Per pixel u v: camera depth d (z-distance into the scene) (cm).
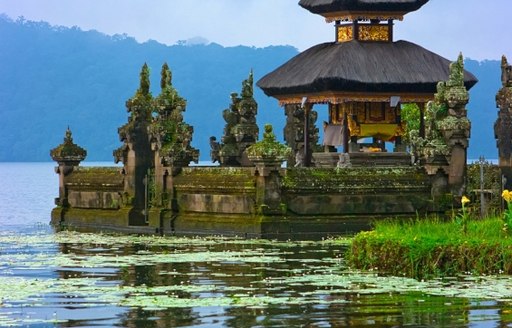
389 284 3641
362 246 4144
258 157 5431
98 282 3759
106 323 3014
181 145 6003
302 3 7069
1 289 3584
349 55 6656
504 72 5694
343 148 6738
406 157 6738
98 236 5681
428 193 5662
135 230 6088
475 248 3875
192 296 3434
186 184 5866
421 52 6775
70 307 3241
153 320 3042
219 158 6812
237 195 5578
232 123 6806
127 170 6272
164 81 6112
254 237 5416
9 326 2983
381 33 6838
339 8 6838
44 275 3953
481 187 5550
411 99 6644
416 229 4231
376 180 5597
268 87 7025
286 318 3056
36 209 8775
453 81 5719
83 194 6638
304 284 3662
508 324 2950
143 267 4166
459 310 3156
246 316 3084
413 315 3084
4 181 15588
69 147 6794
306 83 6675
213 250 4809
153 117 6191
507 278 3734
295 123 7375
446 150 5641
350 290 3519
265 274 3938
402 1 6775
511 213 4125
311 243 5084
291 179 5500
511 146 5631
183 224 5844
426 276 3816
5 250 4897
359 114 6800
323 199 5528
